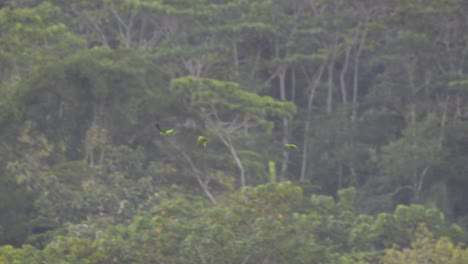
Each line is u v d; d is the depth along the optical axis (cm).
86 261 7594
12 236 9762
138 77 11062
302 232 8219
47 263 7538
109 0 15100
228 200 9100
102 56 11344
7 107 10656
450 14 15100
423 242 8544
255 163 11912
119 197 9988
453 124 14450
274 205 8300
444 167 13838
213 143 11775
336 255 8225
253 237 7856
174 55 14612
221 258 7856
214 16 14812
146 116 11181
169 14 14550
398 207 8938
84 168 10400
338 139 14975
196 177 11100
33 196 10119
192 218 8656
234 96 11869
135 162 10700
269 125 12544
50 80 10750
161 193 10019
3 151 10462
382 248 10669
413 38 15012
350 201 9769
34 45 12938
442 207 13538
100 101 10956
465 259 8306
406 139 14025
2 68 12181
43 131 10862
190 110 11400
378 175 14775
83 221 9312
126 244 7700
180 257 7762
